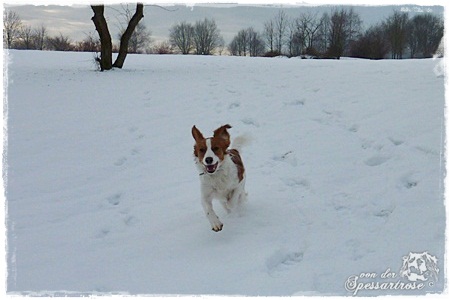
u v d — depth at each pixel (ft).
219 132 16.38
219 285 13.29
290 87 32.76
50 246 16.46
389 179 18.60
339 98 28.50
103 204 19.49
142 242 16.35
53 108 30.30
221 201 17.24
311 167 20.71
